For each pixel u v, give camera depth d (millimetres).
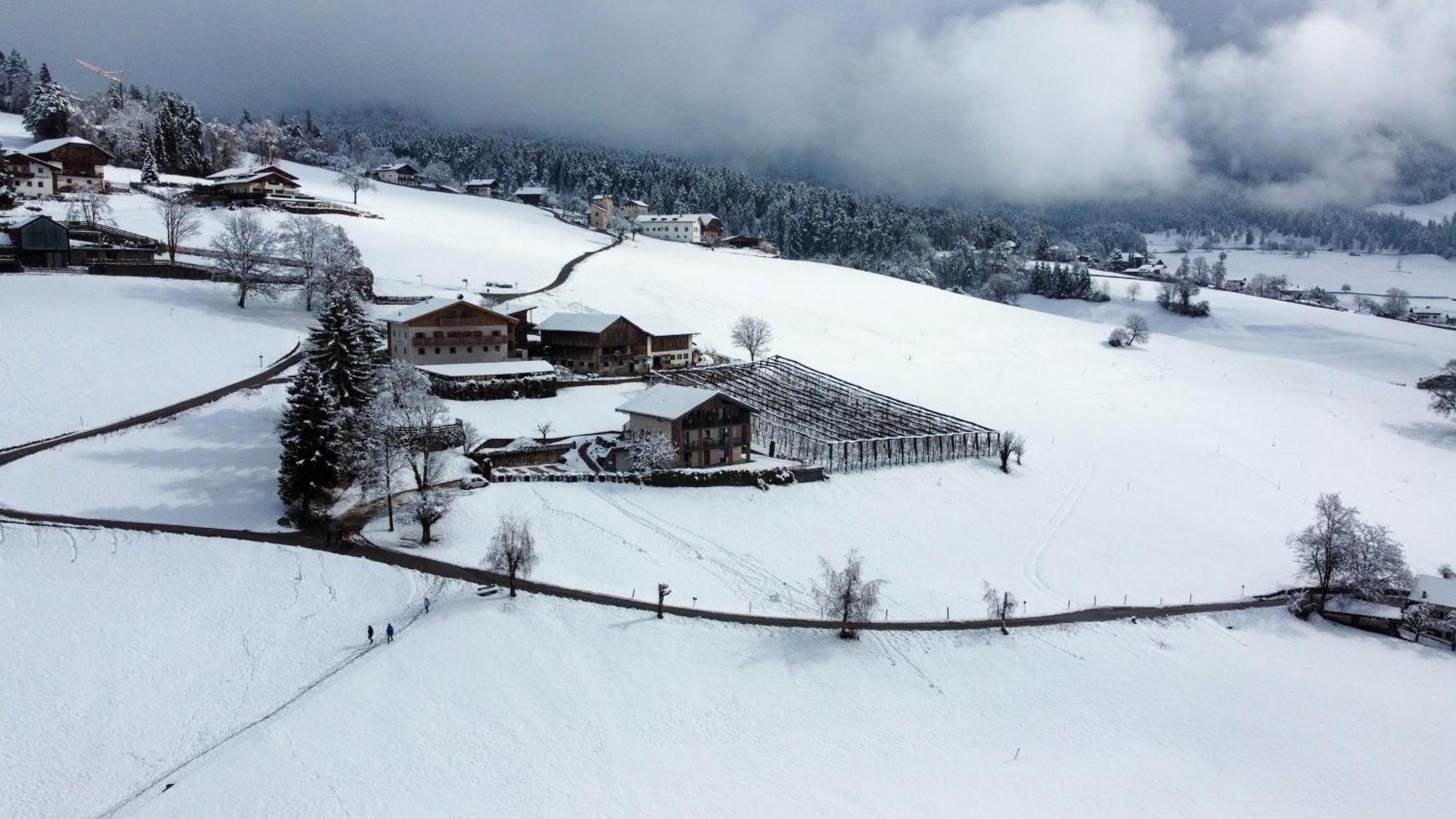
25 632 60000
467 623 64062
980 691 64875
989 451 113688
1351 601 83188
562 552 76000
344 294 90812
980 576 83062
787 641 67875
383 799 50000
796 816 51688
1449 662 75375
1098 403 145625
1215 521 102750
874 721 60594
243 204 175750
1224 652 73938
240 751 51969
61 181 170125
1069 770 57656
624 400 113688
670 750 56125
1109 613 77562
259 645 61750
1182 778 57656
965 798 54250
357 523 77000
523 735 55844
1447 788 58312
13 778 49750
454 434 91500
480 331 116688
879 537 88438
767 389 126625
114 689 56656
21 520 70125
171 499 76312
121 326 106812
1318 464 126625
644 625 67188
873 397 131250
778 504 91250
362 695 56938
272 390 96500
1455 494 119875
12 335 98812
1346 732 63969
